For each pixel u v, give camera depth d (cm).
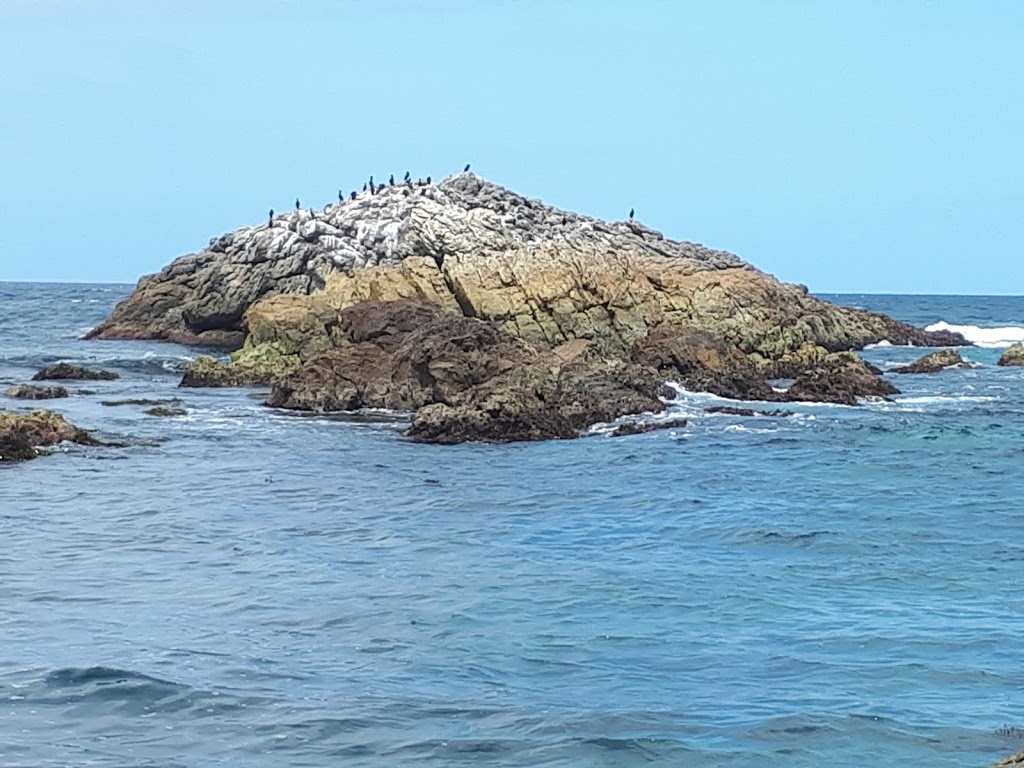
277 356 7144
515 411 5009
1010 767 1325
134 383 6981
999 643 2206
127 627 2295
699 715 1855
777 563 2862
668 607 2470
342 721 1820
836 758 1695
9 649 2133
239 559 2898
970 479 4022
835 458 4450
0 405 5806
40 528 3225
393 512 3522
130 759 1670
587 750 1720
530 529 3288
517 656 2152
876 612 2425
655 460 4441
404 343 6025
